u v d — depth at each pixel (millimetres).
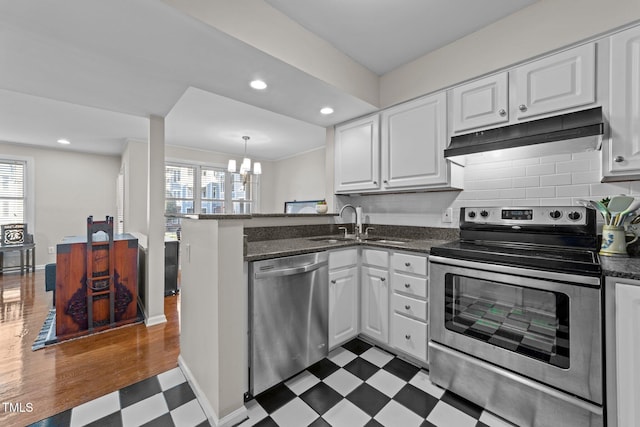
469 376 1557
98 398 1597
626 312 1113
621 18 1359
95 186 5477
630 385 1108
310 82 1916
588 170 1688
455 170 2074
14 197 4785
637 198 1531
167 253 3566
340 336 2059
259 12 1536
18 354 2098
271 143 5125
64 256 2432
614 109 1386
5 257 4664
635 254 1459
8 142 4641
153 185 2701
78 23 1313
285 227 2570
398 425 1396
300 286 1768
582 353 1207
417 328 1848
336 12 1656
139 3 1186
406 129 2232
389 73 2338
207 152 5734
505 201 2002
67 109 3164
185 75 1823
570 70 1509
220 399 1378
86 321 2533
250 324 1554
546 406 1307
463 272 1568
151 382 1754
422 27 1806
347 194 2969
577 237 1562
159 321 2715
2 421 1411
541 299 1345
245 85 1963
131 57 1612
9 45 1500
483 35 1811
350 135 2686
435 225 2404
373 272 2131
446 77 1985
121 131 4043
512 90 1712
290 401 1573
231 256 1423
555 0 1544
